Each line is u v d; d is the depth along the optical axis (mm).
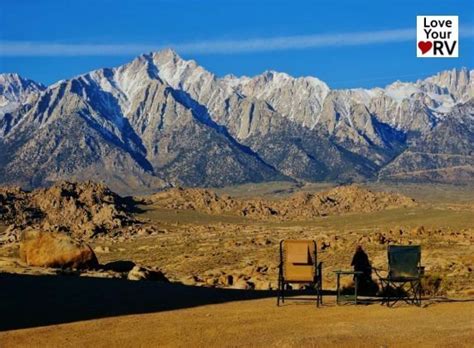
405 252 25594
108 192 179625
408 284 30219
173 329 20969
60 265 44562
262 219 184875
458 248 74562
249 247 99562
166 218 171875
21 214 158750
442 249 73938
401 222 137125
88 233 142125
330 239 93375
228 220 179375
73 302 27109
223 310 24531
